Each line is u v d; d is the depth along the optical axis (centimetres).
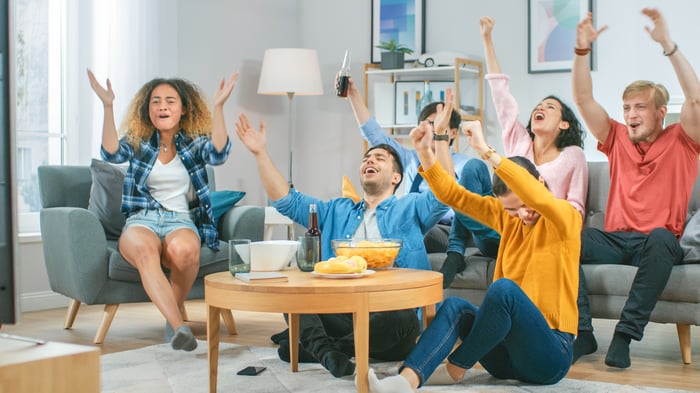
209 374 253
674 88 506
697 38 498
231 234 396
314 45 646
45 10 494
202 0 573
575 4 538
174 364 309
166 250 361
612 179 362
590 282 325
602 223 380
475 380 277
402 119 579
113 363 312
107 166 404
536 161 391
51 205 403
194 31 567
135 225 364
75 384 114
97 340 364
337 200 310
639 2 516
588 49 360
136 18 518
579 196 373
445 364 248
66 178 409
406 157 418
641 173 351
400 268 271
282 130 645
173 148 383
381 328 293
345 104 632
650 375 290
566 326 253
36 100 490
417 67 580
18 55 480
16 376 108
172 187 377
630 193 351
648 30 347
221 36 589
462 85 578
